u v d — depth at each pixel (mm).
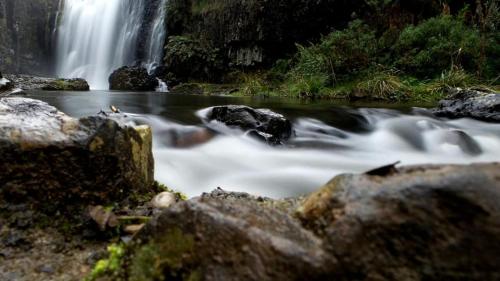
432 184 1437
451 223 1362
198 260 1588
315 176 4684
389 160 5512
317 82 12320
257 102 10391
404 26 13891
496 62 11344
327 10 14336
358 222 1463
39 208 2318
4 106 2730
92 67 21531
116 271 1800
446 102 8086
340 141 6238
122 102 9625
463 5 13648
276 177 4582
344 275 1417
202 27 17250
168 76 17016
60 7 23469
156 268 1655
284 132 5887
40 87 13742
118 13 21109
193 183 4254
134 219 2361
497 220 1304
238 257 1521
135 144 2801
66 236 2219
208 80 16766
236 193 3197
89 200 2441
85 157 2410
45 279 1879
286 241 1510
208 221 1621
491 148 5969
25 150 2297
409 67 11961
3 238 2125
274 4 14414
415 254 1377
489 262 1287
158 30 19016
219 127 6047
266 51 15523
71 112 7359
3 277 1874
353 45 12328
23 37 22469
